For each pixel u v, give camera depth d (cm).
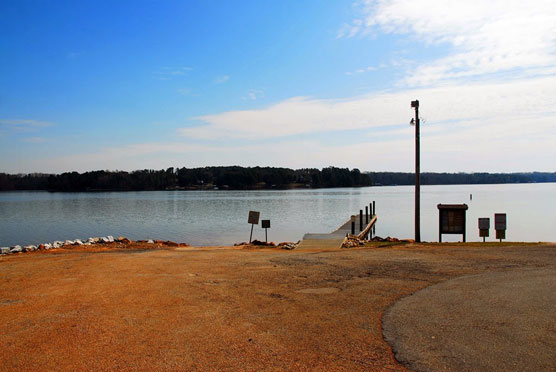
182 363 554
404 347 591
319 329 678
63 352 599
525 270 1142
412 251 1622
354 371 521
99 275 1177
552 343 590
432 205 8112
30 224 4984
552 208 6975
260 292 945
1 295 952
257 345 613
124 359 570
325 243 2097
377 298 864
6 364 562
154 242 2428
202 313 782
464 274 1103
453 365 528
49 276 1177
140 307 829
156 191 18038
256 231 4112
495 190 17088
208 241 3384
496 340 607
